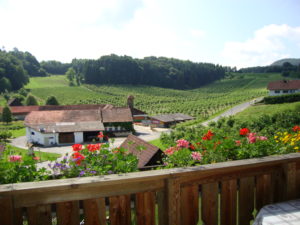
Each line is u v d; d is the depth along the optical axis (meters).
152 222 2.41
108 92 124.50
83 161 3.95
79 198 2.13
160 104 96.62
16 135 46.44
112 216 2.27
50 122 43.03
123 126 44.91
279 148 4.52
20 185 2.03
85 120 44.56
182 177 2.45
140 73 149.75
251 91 106.81
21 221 2.04
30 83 139.38
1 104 89.94
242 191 2.79
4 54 138.00
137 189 2.31
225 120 33.12
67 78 158.75
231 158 4.13
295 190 2.97
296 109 37.16
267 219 2.50
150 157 10.16
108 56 151.75
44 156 4.21
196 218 2.56
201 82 168.12
